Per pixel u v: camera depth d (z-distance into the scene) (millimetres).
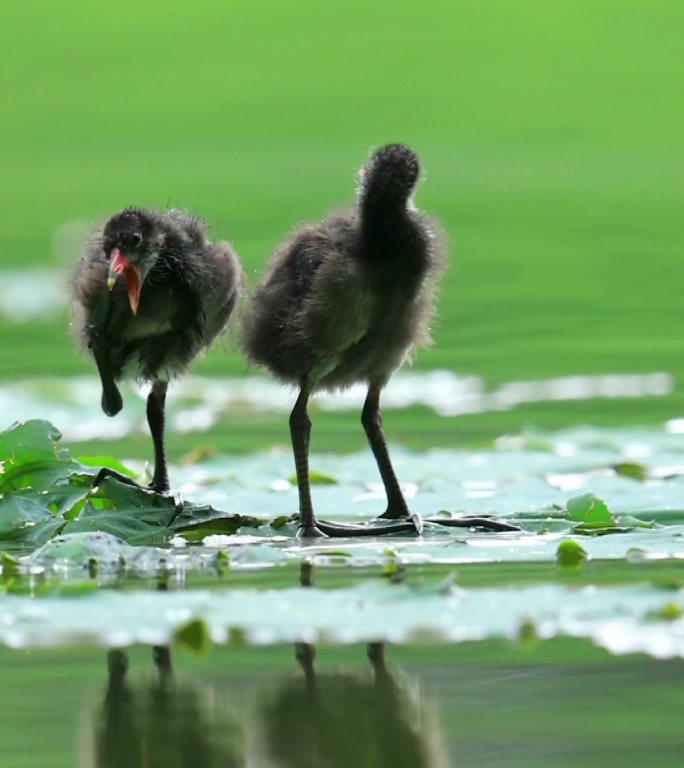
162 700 8414
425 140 41344
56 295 30203
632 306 27188
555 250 32031
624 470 16078
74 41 48625
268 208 34844
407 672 8906
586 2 49906
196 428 20266
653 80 44844
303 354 13422
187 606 9734
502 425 19688
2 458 13328
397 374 22953
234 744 7727
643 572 10898
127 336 13953
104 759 7566
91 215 35656
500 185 38250
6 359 24656
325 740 7797
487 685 8617
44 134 42938
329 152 40625
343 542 12773
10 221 35875
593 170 39250
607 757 7625
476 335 25406
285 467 16875
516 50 46750
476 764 7473
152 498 13609
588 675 8781
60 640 9242
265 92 45062
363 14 49094
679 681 8672
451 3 50094
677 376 22344
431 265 13469
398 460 17172
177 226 14023
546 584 10367
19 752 7660
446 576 10820
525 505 14484
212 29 48906
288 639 9070
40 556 11594
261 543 12805
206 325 14328
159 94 45344
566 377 22422
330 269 13211
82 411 20875
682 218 34656
